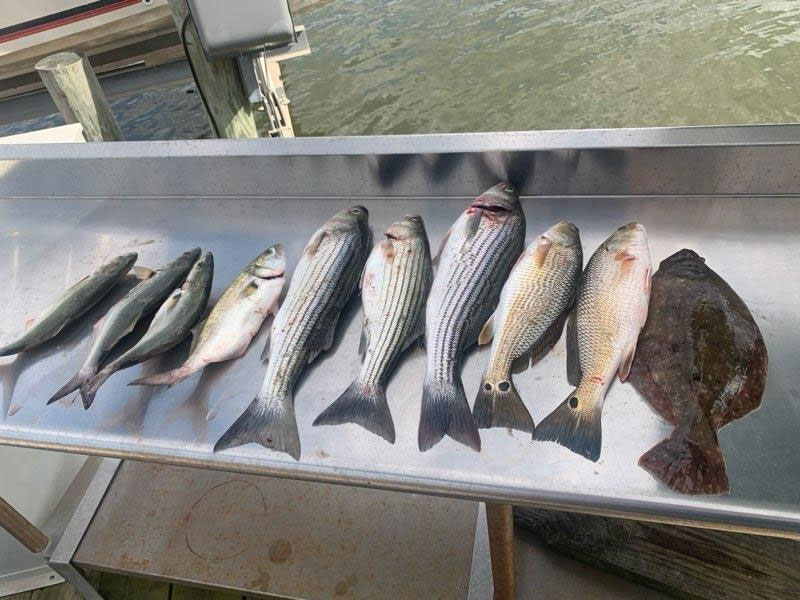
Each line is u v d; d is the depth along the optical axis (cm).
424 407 123
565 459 112
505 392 124
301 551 198
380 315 143
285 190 183
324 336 142
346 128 654
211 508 211
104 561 202
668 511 104
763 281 138
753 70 635
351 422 123
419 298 147
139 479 221
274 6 362
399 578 189
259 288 150
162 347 145
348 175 175
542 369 129
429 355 133
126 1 637
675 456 110
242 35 370
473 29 771
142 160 184
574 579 185
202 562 199
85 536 208
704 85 629
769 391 119
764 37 673
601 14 759
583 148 157
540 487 108
